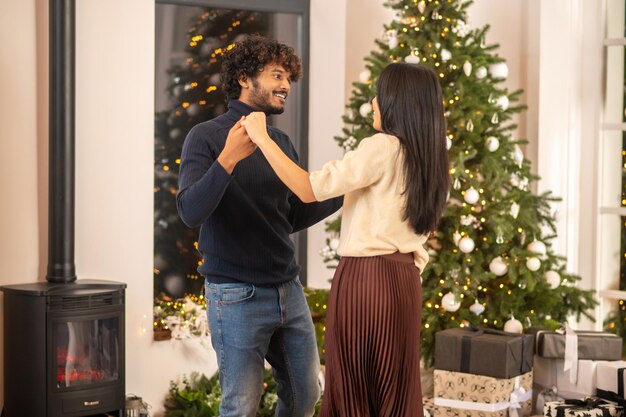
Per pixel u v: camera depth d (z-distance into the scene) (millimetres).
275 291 2891
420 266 2691
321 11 5211
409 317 2590
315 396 3062
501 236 4359
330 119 5242
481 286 4613
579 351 4289
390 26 4742
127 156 4410
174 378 4578
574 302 4801
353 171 2469
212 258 2871
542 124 5277
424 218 2557
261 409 4445
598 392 4238
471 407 4145
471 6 5551
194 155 2777
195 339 4621
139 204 4457
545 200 4738
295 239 5242
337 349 2586
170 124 4855
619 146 5246
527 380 4297
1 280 4137
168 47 4836
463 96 4449
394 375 2557
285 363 3004
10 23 4125
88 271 4340
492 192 4469
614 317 5270
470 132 4426
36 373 3857
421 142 2533
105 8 4320
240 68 2896
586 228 5324
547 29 5273
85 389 3934
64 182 4074
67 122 4070
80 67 4273
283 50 2914
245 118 2594
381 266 2547
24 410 3895
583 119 5328
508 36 5500
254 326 2850
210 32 4945
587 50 5301
